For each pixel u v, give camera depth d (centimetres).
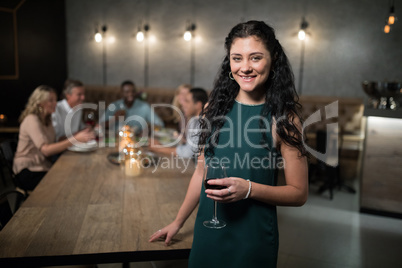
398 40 620
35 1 630
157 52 699
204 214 111
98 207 158
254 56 95
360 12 625
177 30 688
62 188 183
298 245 287
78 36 690
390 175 349
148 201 166
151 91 689
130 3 684
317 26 644
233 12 668
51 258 117
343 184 436
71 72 701
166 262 244
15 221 142
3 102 629
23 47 632
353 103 612
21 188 251
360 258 268
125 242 127
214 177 106
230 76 110
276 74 102
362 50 636
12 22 615
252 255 106
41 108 274
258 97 107
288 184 102
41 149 259
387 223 340
